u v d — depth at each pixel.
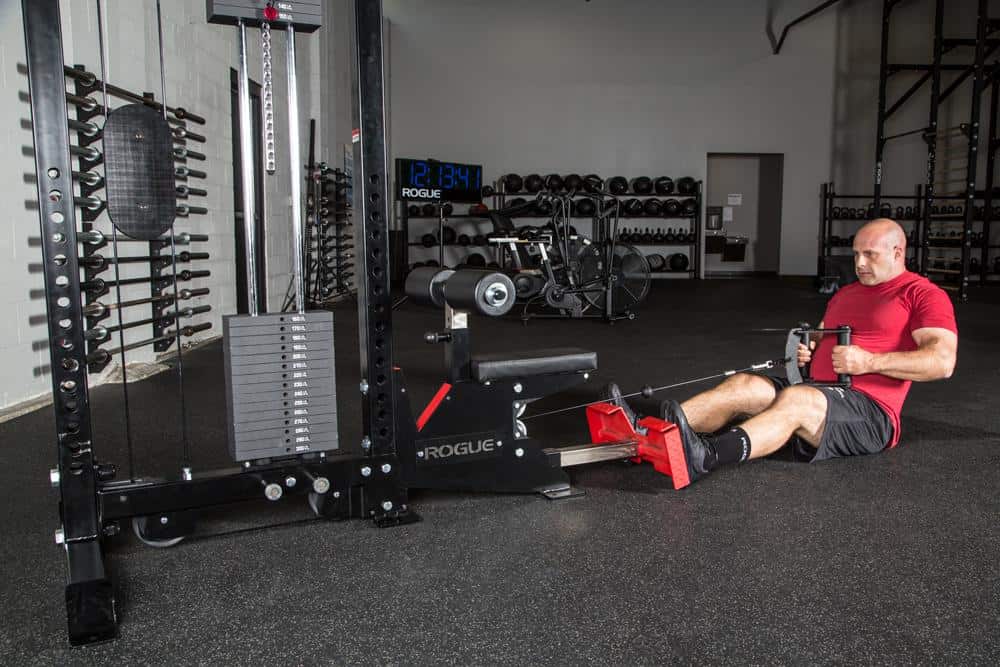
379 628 1.20
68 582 1.37
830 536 1.58
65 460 1.36
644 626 1.21
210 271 4.32
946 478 1.96
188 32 4.14
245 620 1.24
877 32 9.70
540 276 5.51
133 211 1.45
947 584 1.36
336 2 7.48
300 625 1.22
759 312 6.03
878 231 2.02
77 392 1.36
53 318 1.33
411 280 1.87
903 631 1.19
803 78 9.83
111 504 1.41
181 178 3.55
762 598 1.30
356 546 1.53
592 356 1.82
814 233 10.07
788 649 1.14
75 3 2.99
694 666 1.09
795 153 9.95
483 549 1.51
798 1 9.62
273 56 5.64
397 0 9.41
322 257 6.22
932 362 1.88
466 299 1.62
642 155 9.88
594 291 5.52
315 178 5.95
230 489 1.50
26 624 1.23
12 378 2.74
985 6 6.83
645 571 1.41
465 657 1.12
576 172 9.86
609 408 2.01
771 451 1.95
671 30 9.68
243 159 1.52
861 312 2.09
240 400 1.50
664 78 9.79
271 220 5.61
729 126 9.88
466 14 9.50
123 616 1.25
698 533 1.59
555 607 1.27
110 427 2.48
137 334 3.57
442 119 9.66
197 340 4.35
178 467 2.06
